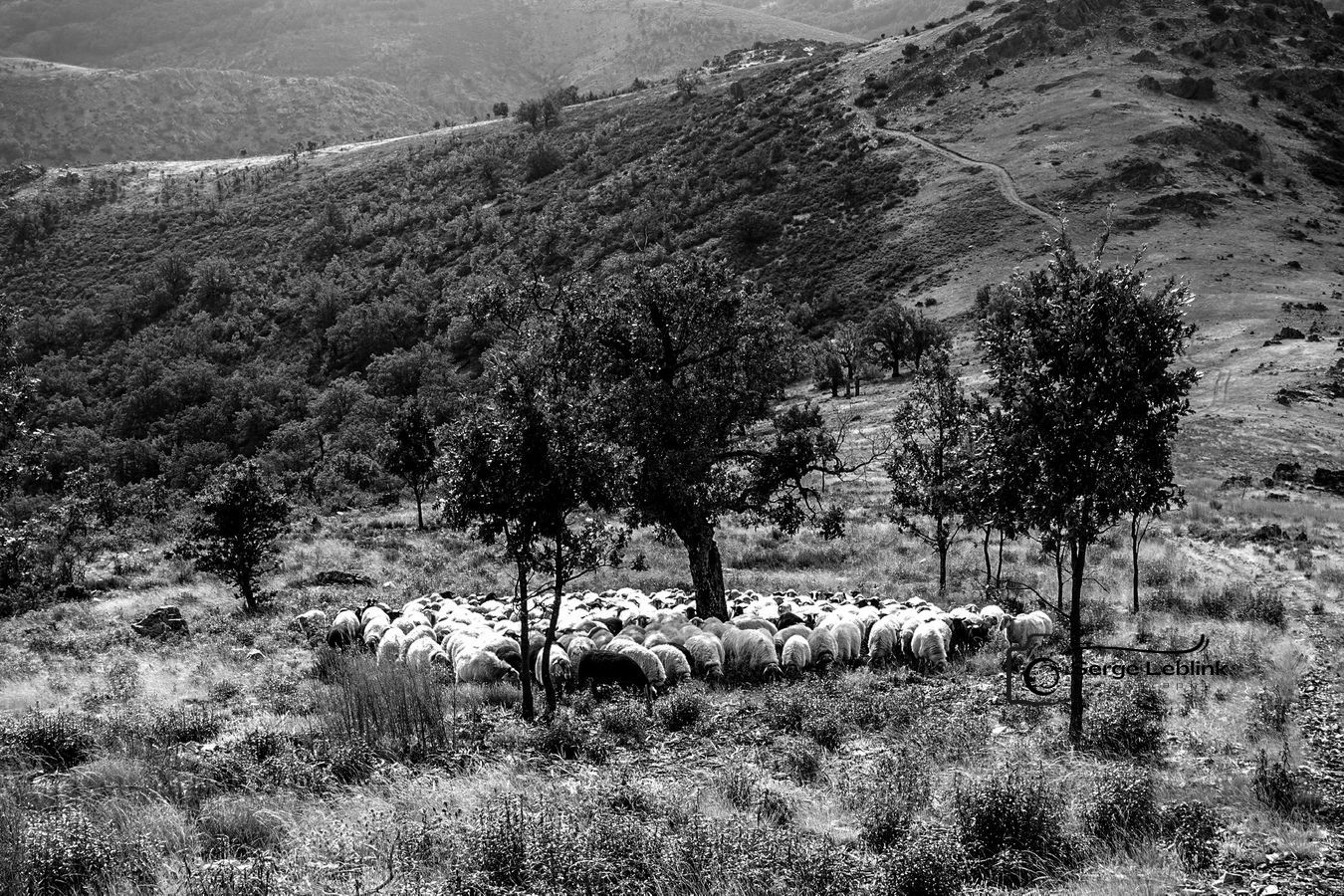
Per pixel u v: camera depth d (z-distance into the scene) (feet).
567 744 43.01
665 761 41.96
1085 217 364.58
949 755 41.34
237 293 518.78
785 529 81.76
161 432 385.29
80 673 63.72
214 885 26.68
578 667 57.31
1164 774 37.09
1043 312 44.19
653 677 56.75
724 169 505.66
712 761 41.45
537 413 48.73
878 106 523.29
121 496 196.03
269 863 28.35
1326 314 268.00
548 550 52.03
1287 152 422.00
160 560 118.01
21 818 29.40
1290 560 97.04
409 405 146.92
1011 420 44.47
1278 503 134.82
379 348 431.43
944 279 341.41
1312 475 154.61
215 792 35.96
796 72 637.71
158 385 394.93
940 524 92.73
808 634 64.39
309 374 434.71
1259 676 53.52
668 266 79.15
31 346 487.20
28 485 243.19
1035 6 561.84
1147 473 43.27
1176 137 410.72
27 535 95.35
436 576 107.65
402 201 625.41
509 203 561.43
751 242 422.82
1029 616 67.92
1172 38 525.75
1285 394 198.39
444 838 29.99
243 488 89.76
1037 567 101.65
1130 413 42.86
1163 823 31.12
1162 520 126.31
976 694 54.19
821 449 80.43
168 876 27.61
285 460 309.42
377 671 48.70
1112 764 36.19
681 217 467.52
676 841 28.99
